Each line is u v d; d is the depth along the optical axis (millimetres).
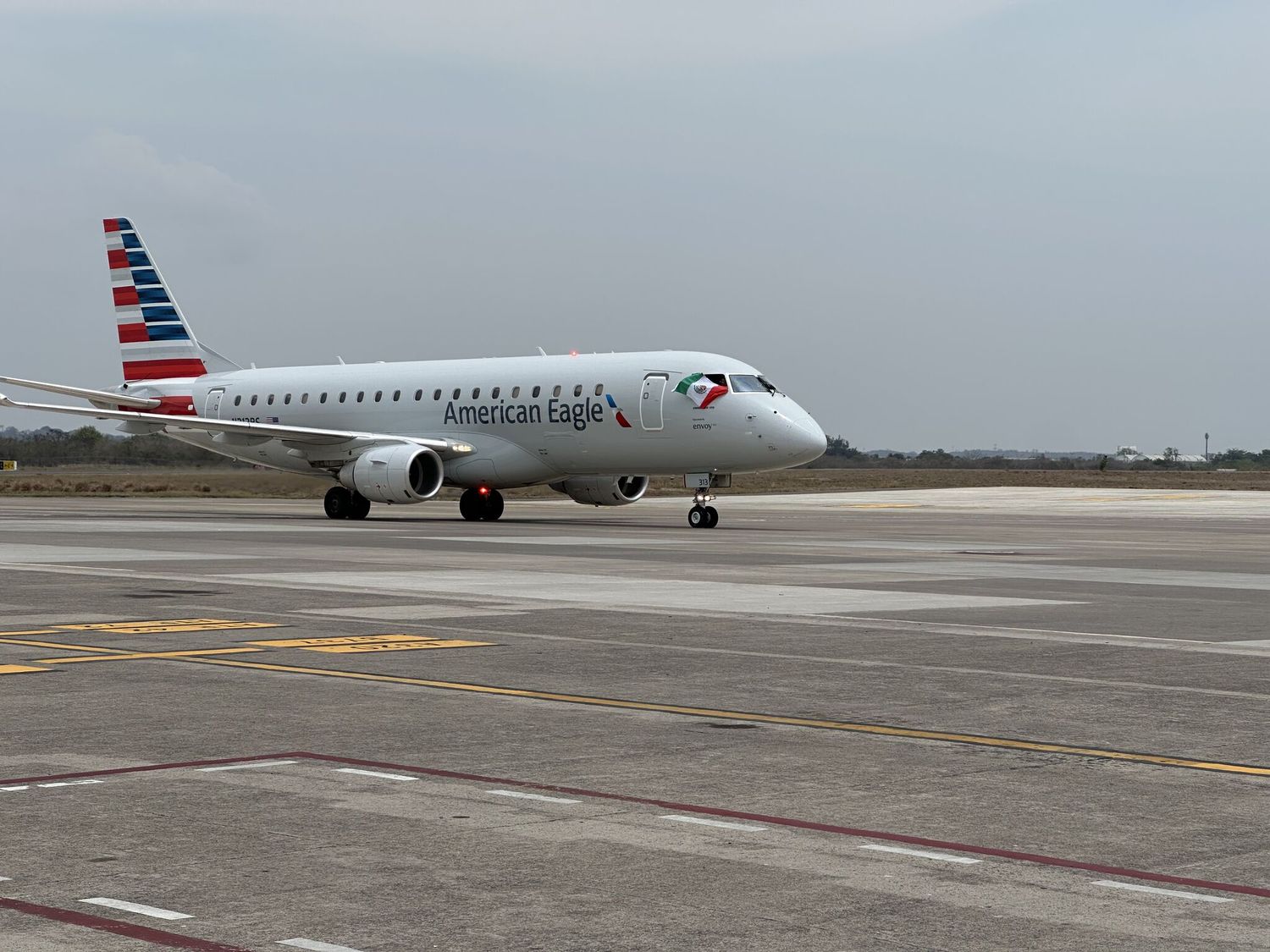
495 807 9000
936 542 37781
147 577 25531
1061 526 47469
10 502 71125
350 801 9156
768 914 6941
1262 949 6477
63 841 8172
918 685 14047
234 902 7082
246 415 54125
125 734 11391
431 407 49812
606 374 46188
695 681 14203
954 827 8594
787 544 36312
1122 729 11781
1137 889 7379
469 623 18969
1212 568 29141
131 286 57375
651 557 31141
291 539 37156
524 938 6598
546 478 48469
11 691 13422
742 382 44438
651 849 8070
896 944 6523
